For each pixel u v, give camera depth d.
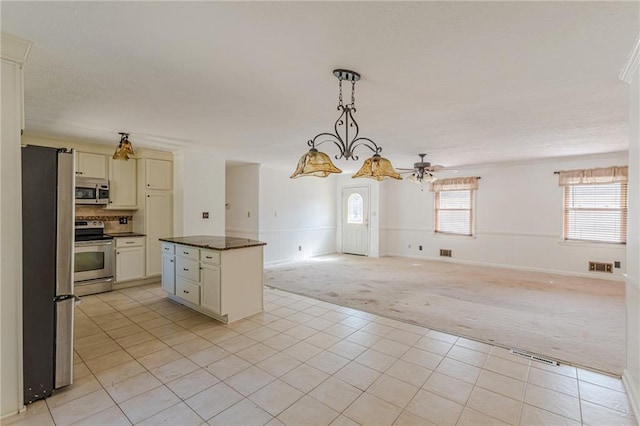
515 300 4.33
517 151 5.19
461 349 2.85
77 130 3.85
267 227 7.14
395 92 2.58
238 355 2.72
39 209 2.12
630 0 1.43
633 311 2.09
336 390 2.21
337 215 9.07
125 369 2.48
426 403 2.06
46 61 2.07
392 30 1.70
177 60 2.06
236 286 3.57
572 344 2.95
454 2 1.46
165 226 5.32
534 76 2.27
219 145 4.79
